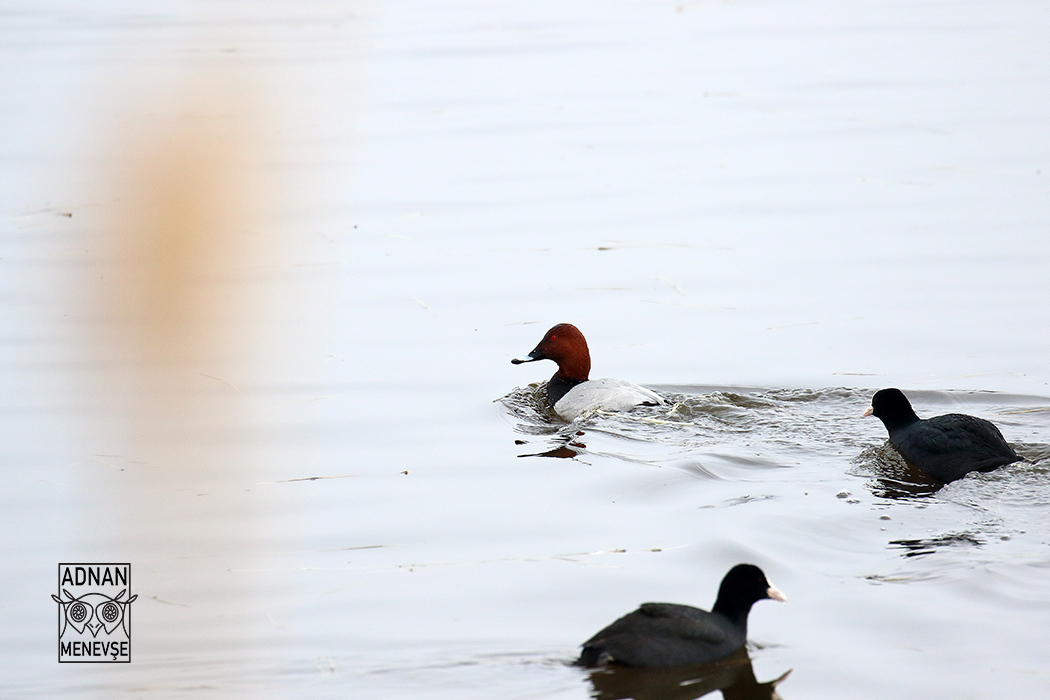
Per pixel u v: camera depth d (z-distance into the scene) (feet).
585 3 148.15
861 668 29.84
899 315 60.75
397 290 66.64
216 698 28.84
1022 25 128.16
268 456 46.52
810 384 53.16
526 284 67.36
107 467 45.19
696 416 49.62
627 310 63.36
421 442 48.03
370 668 30.09
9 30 125.39
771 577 34.71
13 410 50.93
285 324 61.62
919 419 44.80
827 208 78.64
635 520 39.68
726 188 83.30
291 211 79.97
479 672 30.01
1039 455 43.32
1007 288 63.52
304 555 37.86
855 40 125.90
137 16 133.59
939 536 36.88
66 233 73.41
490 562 36.88
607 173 87.45
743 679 29.50
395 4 148.05
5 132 93.15
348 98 106.52
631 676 29.58
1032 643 30.55
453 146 94.12
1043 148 88.07
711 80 112.06
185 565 37.19
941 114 98.37
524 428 49.55
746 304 63.52
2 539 39.34
